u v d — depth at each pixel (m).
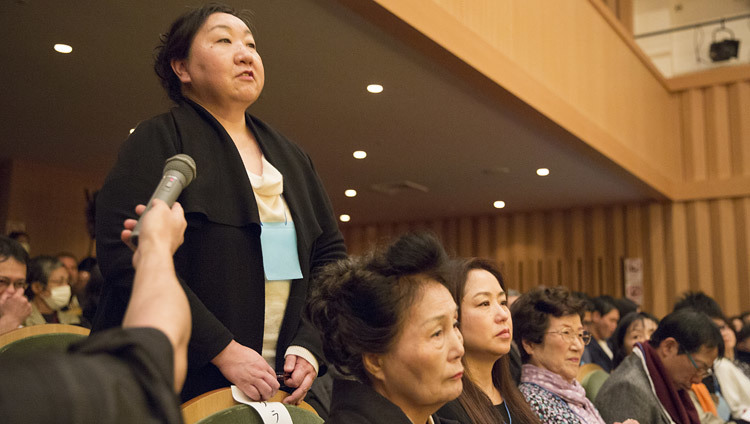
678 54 10.06
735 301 8.73
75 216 7.84
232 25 1.65
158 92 5.22
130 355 0.51
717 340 3.05
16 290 2.49
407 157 7.16
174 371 0.56
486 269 2.18
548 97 5.75
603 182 8.18
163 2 3.78
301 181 1.71
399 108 5.63
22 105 5.52
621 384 2.94
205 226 1.46
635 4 10.45
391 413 1.17
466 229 10.73
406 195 9.11
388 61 4.68
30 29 4.14
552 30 6.09
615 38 7.52
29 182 7.44
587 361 4.38
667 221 9.27
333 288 1.25
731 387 4.38
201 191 1.46
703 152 9.05
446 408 1.86
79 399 0.43
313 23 4.10
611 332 5.30
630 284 9.37
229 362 1.35
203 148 1.52
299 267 1.59
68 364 0.45
